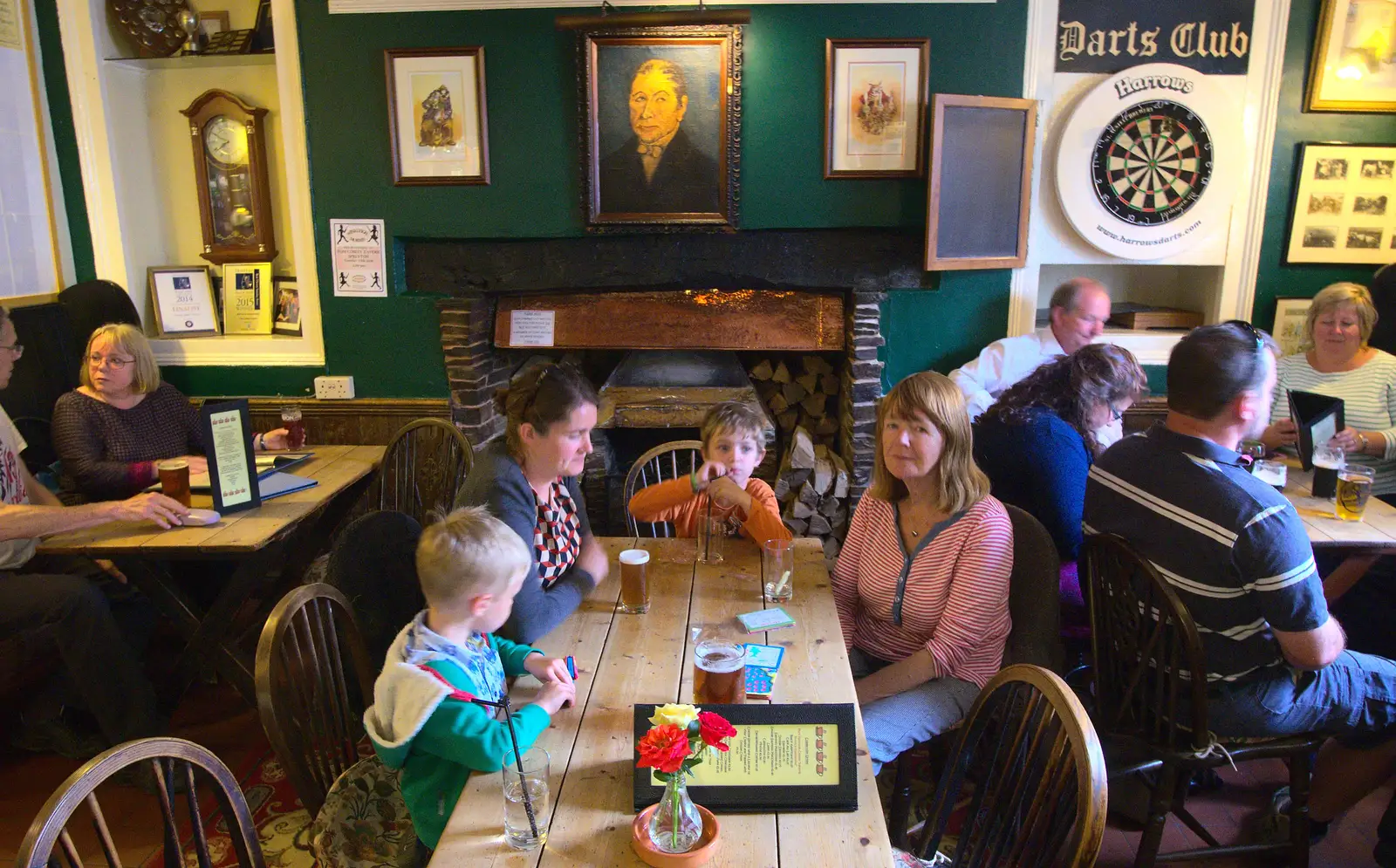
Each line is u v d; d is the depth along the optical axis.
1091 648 2.09
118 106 3.55
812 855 1.21
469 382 3.50
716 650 1.51
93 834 2.27
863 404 3.46
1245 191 3.38
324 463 3.15
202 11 3.59
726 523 2.40
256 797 2.41
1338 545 2.28
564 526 1.99
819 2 3.13
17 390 3.08
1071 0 3.22
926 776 2.43
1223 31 3.25
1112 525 1.98
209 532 2.48
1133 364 2.46
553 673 1.58
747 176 3.27
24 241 3.37
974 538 1.90
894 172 3.23
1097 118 3.28
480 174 3.29
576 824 1.27
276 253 3.72
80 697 2.63
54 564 2.78
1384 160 3.33
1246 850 2.05
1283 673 1.89
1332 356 2.95
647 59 3.15
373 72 3.25
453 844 1.24
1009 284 3.41
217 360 3.58
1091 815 1.14
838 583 2.20
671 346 3.53
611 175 3.26
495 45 3.20
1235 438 1.86
